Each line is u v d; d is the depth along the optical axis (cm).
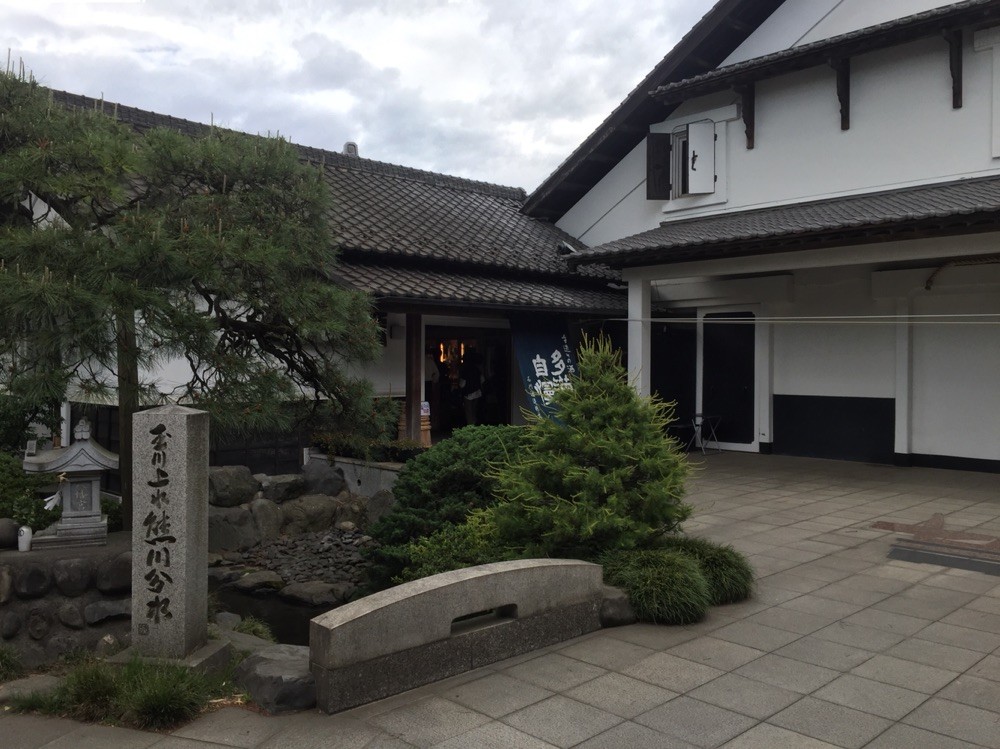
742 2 1321
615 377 642
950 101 1136
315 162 1506
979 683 441
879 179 1208
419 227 1365
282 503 1105
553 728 392
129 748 379
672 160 1475
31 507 637
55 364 524
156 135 663
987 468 1203
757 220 1226
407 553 716
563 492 607
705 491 1093
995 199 918
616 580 566
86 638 561
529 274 1418
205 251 581
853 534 827
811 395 1412
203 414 481
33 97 628
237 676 451
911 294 1266
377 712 412
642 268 1266
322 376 722
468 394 1442
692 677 454
